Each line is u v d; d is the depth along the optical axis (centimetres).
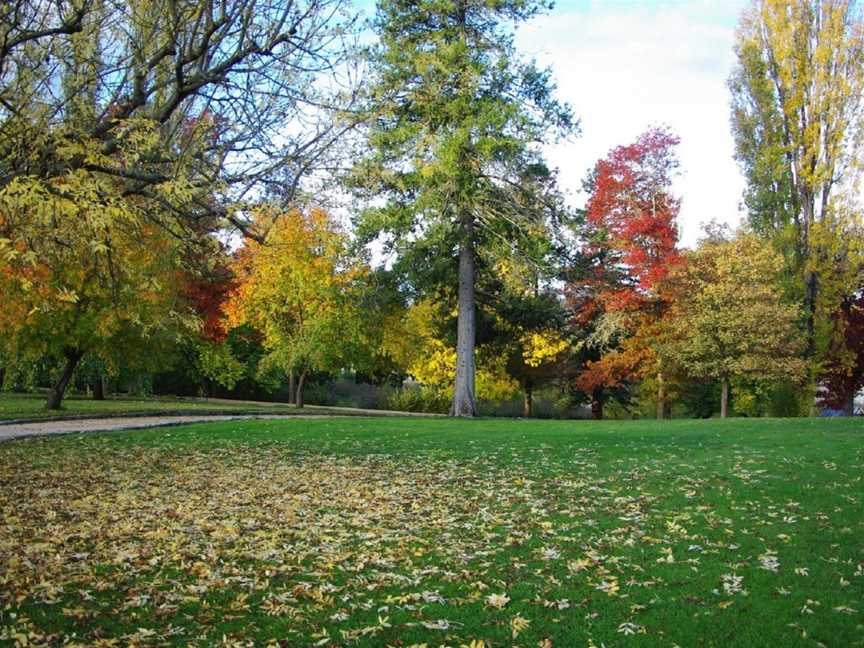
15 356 2452
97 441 1655
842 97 2930
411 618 522
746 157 3139
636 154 3161
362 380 4706
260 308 3025
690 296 3012
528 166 2734
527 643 476
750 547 721
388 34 2516
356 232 2677
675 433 1820
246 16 747
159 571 633
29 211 696
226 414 2545
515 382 3775
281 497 997
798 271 3055
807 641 478
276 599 560
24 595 547
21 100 708
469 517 873
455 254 2906
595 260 3291
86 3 706
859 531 782
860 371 3322
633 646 471
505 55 2530
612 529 802
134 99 743
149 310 2109
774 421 2144
